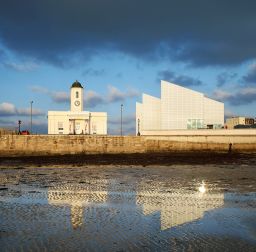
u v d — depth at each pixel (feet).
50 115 391.65
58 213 66.49
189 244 46.62
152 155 260.62
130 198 83.97
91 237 49.98
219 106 346.95
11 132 330.34
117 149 271.28
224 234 51.26
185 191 95.40
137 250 44.21
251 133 269.64
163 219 61.41
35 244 46.60
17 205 74.95
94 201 79.92
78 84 412.98
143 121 364.17
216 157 242.37
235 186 105.50
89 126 393.91
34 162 210.18
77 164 195.93
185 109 345.31
